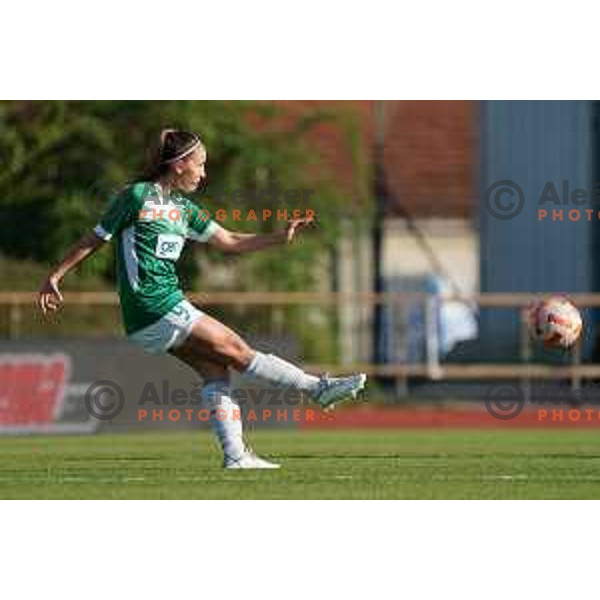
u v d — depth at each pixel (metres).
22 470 48.69
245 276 116.62
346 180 123.12
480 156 128.38
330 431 84.50
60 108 118.62
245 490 40.94
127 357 84.12
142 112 120.00
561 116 126.19
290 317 113.12
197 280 115.81
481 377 110.94
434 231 127.44
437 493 40.44
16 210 118.69
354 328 117.31
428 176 128.12
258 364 45.19
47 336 82.75
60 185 119.25
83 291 105.81
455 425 92.69
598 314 118.38
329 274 119.69
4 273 105.50
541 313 51.94
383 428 89.44
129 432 84.00
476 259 127.69
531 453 57.44
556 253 126.50
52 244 117.81
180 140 44.94
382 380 115.56
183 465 50.53
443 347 114.31
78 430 82.94
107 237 44.69
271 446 63.97
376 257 120.44
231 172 118.69
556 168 126.38
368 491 40.78
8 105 119.50
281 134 120.62
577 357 105.31
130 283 44.56
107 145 118.44
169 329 44.69
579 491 41.22
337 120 121.25
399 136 128.88
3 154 118.38
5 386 81.56
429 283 125.62
